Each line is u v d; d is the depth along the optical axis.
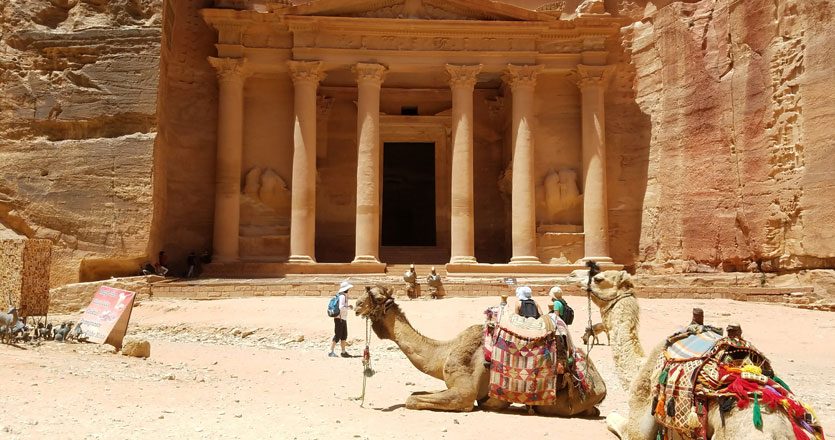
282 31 29.86
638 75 31.05
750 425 4.40
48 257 14.56
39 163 26.25
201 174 30.16
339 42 29.70
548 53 30.45
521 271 28.41
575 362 8.32
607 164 31.00
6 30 27.20
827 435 7.56
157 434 6.55
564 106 31.28
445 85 33.88
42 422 6.68
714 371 4.88
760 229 25.45
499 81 33.28
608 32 30.17
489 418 8.02
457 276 28.03
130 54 27.02
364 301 8.94
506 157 32.69
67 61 27.03
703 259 27.47
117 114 26.64
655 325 18.50
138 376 10.22
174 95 29.91
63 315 22.02
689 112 28.53
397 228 37.78
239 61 29.20
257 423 7.38
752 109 26.02
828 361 14.49
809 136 23.59
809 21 23.88
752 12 26.28
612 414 7.41
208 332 18.52
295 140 29.14
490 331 8.46
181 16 30.42
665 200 29.08
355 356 15.14
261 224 30.05
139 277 24.50
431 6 30.17
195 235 29.80
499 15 30.11
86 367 10.45
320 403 8.97
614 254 30.48
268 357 14.23
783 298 23.23
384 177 38.03
